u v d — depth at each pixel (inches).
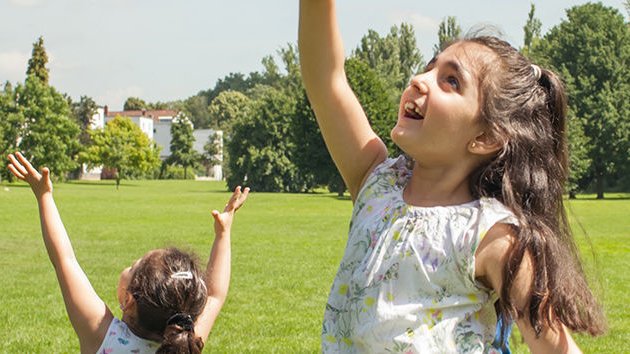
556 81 90.9
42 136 2918.3
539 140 87.5
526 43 2906.0
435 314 84.5
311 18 93.0
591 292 86.7
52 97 2960.1
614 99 2314.2
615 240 922.1
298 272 595.2
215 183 3757.4
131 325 127.0
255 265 637.3
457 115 86.0
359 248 90.7
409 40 3363.7
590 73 2370.8
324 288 514.6
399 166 95.3
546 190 86.9
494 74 87.0
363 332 86.3
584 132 2315.5
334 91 96.3
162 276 124.8
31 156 2913.4
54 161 2970.0
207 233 949.8
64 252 129.3
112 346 125.0
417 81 87.7
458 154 87.9
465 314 84.9
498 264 83.0
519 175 86.0
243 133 2871.6
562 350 82.9
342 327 90.4
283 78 3378.4
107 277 550.0
